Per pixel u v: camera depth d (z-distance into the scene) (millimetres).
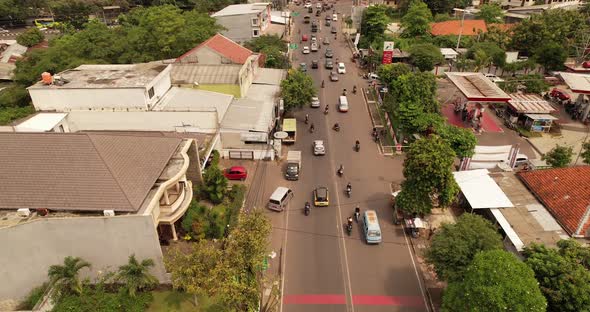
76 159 34219
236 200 44125
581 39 86875
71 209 31375
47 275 32094
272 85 70000
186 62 68875
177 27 79750
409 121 56344
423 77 59375
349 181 51938
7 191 32344
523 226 38125
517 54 87625
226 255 30875
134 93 51375
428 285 36812
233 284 29031
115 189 32594
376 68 87500
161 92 57531
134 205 31656
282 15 130625
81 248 31734
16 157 34312
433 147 41219
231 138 54812
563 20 89750
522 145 60094
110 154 35125
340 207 47094
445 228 35000
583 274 28297
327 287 36562
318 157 57312
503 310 25812
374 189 50312
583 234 35844
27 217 31109
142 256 32625
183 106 55500
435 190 41500
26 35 111000
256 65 74188
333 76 85375
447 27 107688
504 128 65188
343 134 63844
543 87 74250
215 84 61500
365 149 59531
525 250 32719
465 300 27891
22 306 32031
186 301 33500
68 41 82500
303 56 101438
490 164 50406
